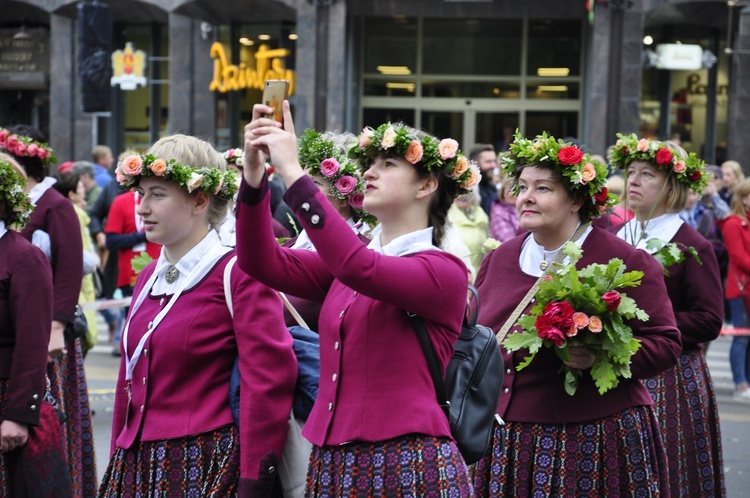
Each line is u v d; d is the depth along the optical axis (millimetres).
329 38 20000
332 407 3535
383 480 3428
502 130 21453
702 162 5836
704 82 20656
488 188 12266
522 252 4832
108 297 12445
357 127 21547
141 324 4184
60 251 6121
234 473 4031
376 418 3447
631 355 4477
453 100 21484
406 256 3527
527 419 4562
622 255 4656
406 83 21484
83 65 16250
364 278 3332
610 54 19500
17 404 4832
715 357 13492
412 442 3438
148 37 22281
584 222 4715
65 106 22328
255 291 4051
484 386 3826
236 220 3555
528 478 4574
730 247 10734
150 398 4109
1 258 4934
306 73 20094
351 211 5156
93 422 9109
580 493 4535
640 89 19609
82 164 13062
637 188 5902
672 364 4645
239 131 21609
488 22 21203
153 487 4051
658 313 4648
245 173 3486
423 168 3576
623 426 4570
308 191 3361
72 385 6121
